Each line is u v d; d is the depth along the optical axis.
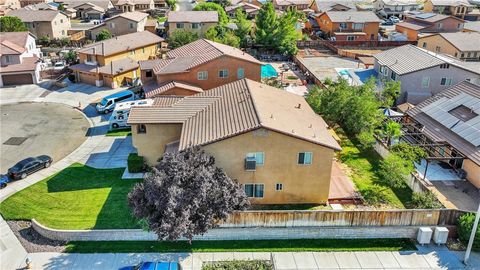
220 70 49.38
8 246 27.42
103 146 41.88
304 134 29.67
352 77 56.81
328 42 82.88
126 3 111.81
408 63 52.31
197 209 26.23
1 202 32.03
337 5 106.06
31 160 36.50
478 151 33.91
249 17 107.50
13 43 64.38
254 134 28.69
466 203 31.81
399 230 28.72
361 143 40.53
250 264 25.83
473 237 26.00
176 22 82.94
